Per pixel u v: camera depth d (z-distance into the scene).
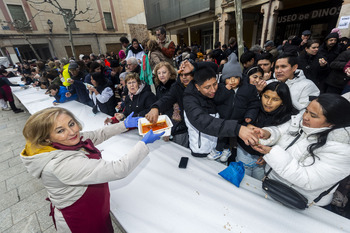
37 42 14.45
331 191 0.92
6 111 5.80
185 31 14.06
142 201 1.05
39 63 5.94
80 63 3.84
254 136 0.92
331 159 0.78
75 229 0.92
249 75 1.63
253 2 6.52
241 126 0.98
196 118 1.15
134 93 1.97
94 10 16.86
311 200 0.96
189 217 0.93
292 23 7.21
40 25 14.34
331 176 0.78
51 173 0.73
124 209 1.01
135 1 19.14
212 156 1.40
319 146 0.83
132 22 19.55
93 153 0.96
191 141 1.40
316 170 0.81
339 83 2.82
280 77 1.69
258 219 0.90
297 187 0.97
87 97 3.44
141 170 1.30
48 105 3.51
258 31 9.02
